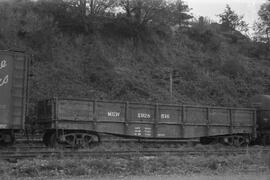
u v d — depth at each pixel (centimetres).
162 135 2652
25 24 4147
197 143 2939
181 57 5022
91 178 1390
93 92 3862
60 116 2317
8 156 1706
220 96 4612
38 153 1809
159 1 4984
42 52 4006
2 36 3928
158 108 2650
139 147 2423
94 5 4753
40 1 4581
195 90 4494
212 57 5300
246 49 6019
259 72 5406
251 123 3058
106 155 1864
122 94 3978
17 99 2050
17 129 2064
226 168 1723
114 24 4809
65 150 1973
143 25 4894
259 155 1967
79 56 4234
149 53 4816
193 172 1603
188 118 2762
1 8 4181
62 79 3856
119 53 4581
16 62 2061
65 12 4559
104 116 2450
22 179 1336
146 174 1510
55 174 1438
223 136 2928
